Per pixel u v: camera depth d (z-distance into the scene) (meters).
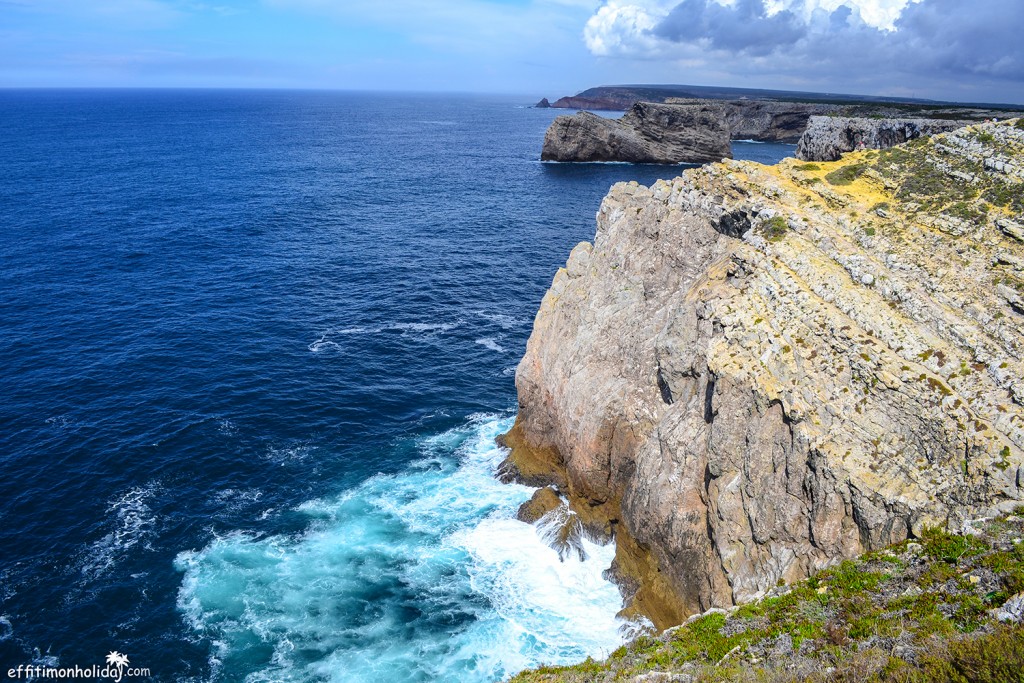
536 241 101.06
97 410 49.25
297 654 30.22
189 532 37.75
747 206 34.06
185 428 47.59
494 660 29.89
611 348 38.41
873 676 18.78
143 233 94.88
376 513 39.84
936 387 24.39
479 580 34.78
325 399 52.56
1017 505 22.02
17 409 48.78
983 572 20.88
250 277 79.25
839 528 25.28
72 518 38.34
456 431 49.06
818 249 30.42
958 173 32.12
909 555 23.09
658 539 31.94
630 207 42.91
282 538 37.59
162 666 29.52
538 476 42.59
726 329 29.42
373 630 31.56
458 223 110.81
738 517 28.31
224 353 59.28
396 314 70.25
